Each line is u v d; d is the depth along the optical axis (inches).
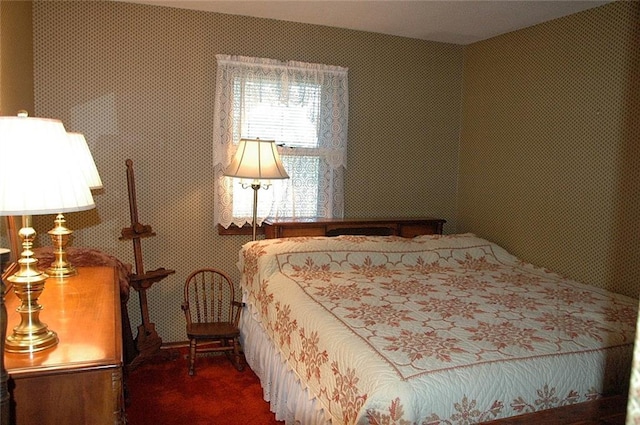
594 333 81.5
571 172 127.2
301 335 89.7
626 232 113.5
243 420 101.3
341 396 71.7
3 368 41.9
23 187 50.8
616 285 115.7
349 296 99.6
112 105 131.9
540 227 136.9
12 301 70.3
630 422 19.4
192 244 141.8
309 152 147.5
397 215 163.6
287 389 95.6
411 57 159.8
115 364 52.1
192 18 136.2
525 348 74.3
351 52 152.3
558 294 106.0
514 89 145.3
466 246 138.9
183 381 119.6
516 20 134.9
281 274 115.6
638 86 110.6
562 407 68.0
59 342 56.6
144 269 138.0
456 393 64.1
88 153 81.0
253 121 141.4
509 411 67.0
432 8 127.0
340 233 148.2
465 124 166.6
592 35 121.3
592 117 121.3
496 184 152.9
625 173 113.5
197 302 135.8
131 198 128.4
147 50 133.4
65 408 51.3
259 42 142.3
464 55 166.4
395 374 64.8
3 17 92.4
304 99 145.9
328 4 126.9
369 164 158.4
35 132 52.6
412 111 161.9
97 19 128.7
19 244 96.2
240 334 136.9
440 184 168.2
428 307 93.6
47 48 125.4
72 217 131.0
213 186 142.0
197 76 137.9
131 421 99.7
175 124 137.4
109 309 68.9
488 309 93.4
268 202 144.5
